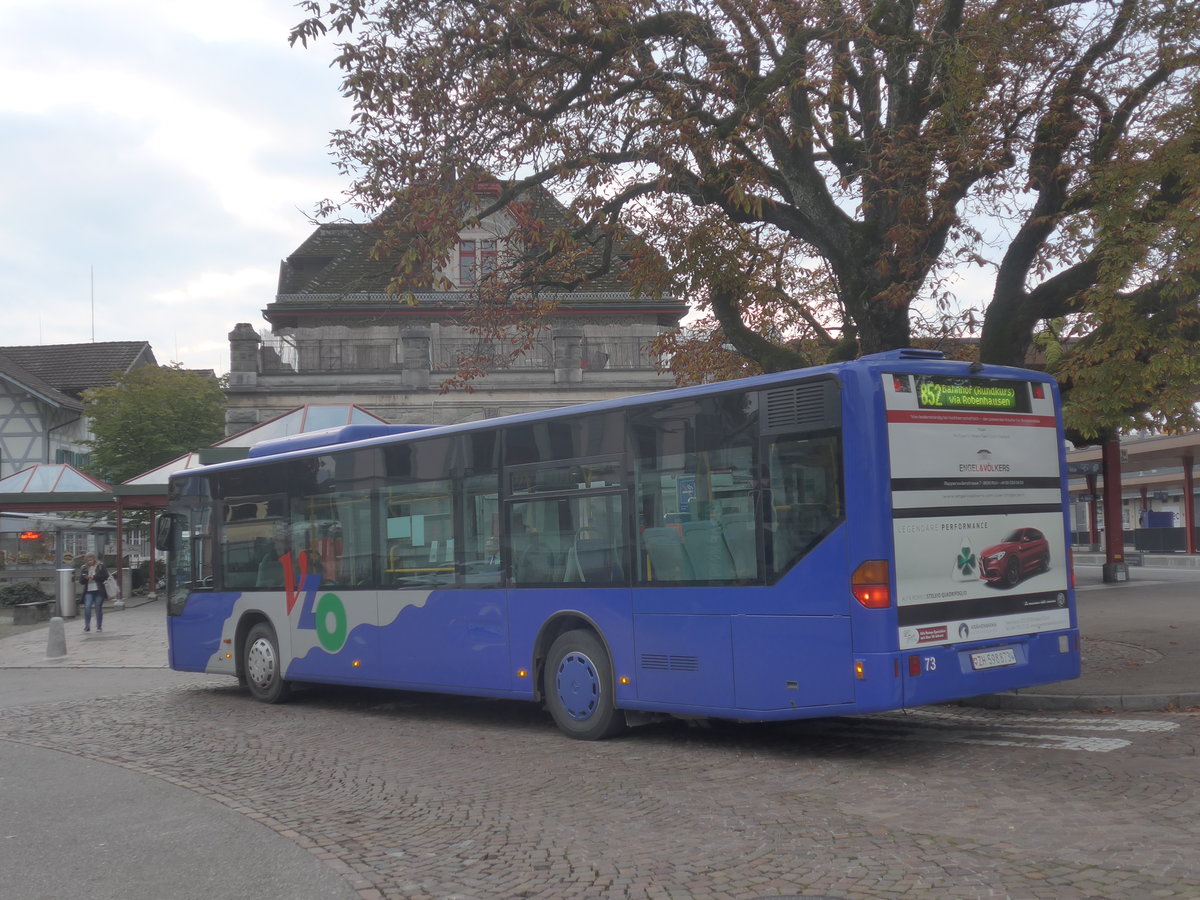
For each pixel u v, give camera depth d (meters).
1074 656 9.85
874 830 6.83
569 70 13.72
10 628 30.64
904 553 8.82
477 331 16.14
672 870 6.25
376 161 13.49
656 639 10.17
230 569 15.43
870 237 13.30
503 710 13.45
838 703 8.82
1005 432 9.61
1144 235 11.46
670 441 10.16
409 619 12.73
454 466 12.29
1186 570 37.34
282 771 9.89
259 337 37.25
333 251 41.59
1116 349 11.65
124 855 7.18
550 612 11.16
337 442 14.42
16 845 7.56
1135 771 8.02
